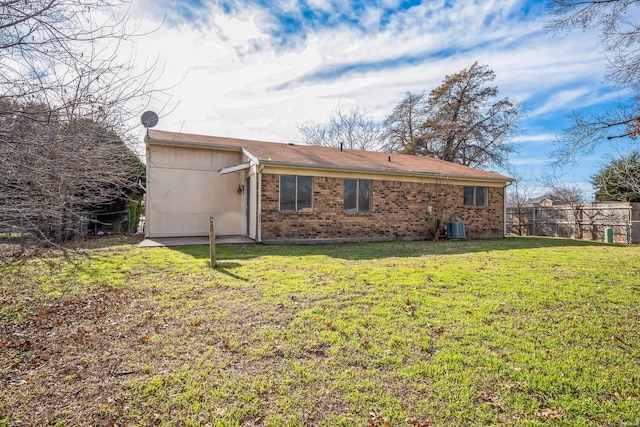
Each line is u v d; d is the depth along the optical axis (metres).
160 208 12.27
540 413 2.43
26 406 2.51
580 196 21.64
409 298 4.97
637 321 4.18
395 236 13.21
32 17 2.73
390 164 13.97
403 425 2.31
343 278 6.11
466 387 2.74
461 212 14.55
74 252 7.48
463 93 25.61
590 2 7.89
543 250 10.48
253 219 11.66
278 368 3.04
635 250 10.58
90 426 2.30
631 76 8.02
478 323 4.06
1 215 3.12
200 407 2.49
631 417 2.38
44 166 3.02
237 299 4.92
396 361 3.15
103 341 3.61
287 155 12.42
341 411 2.45
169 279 6.07
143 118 5.00
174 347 3.45
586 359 3.21
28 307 4.69
